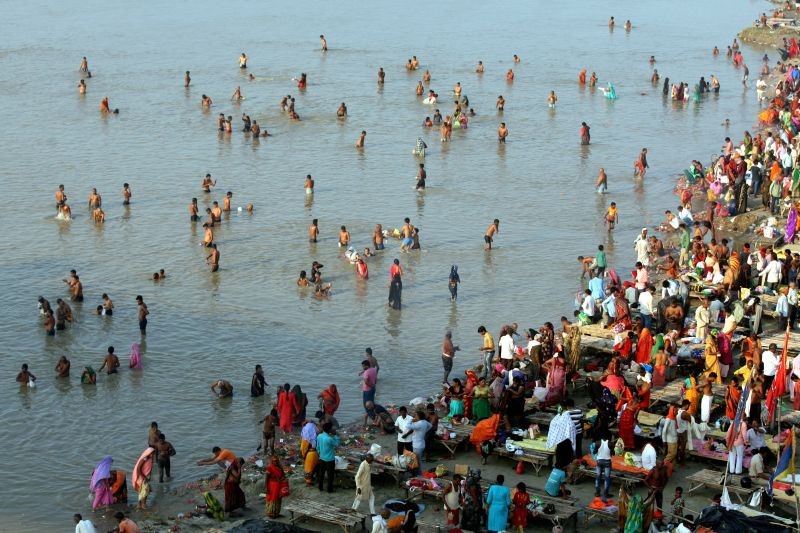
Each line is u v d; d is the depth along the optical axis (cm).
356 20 16212
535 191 8006
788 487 3512
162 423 4494
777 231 6569
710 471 3666
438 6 17875
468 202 7719
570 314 5694
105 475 3812
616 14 17225
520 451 3816
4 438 4353
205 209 7312
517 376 4234
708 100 11138
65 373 4912
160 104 10694
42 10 16762
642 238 6181
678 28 15800
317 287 5972
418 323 5609
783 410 4159
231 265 6438
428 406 4069
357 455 3950
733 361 4659
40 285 6062
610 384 4181
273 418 4166
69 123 9900
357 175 8400
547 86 11788
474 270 6381
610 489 3666
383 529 3262
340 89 11475
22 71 12112
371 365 4416
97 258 6519
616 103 11006
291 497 3741
